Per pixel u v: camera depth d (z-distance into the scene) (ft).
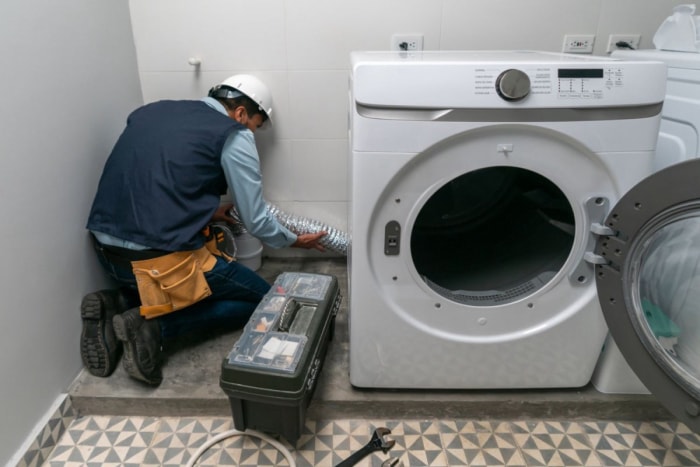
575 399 3.76
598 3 4.75
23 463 3.20
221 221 5.35
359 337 3.51
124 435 3.63
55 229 3.58
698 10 4.74
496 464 3.43
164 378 3.92
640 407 3.78
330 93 5.15
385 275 3.31
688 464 3.43
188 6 4.80
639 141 2.90
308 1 4.77
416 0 4.76
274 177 5.59
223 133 3.79
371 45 4.95
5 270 3.04
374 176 2.95
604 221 3.00
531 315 3.46
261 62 5.03
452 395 3.80
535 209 3.59
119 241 3.81
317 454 3.49
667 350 2.92
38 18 3.32
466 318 3.46
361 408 3.78
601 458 3.49
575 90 2.76
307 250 6.07
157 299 3.79
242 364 3.15
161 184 3.65
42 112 3.38
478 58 3.26
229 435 3.59
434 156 2.95
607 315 3.09
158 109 4.02
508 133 2.89
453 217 3.68
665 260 2.86
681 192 2.43
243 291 4.35
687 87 3.48
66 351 3.75
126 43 4.75
